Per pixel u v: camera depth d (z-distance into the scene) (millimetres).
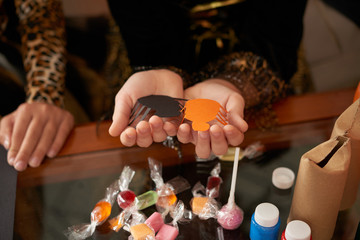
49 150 509
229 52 737
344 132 366
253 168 476
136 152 500
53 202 451
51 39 665
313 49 953
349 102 549
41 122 541
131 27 655
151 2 648
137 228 395
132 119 470
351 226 420
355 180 403
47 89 617
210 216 425
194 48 736
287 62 594
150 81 513
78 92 861
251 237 401
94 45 933
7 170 493
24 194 460
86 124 555
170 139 501
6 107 758
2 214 441
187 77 581
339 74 859
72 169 488
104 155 502
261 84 555
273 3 605
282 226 421
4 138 528
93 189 462
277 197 447
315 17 1038
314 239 387
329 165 350
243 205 439
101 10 926
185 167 478
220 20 723
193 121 433
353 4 987
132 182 467
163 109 457
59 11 720
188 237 414
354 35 965
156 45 660
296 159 480
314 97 561
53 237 419
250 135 508
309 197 363
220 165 480
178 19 719
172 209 434
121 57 749
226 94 489
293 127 519
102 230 421
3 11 750
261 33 604
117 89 668
